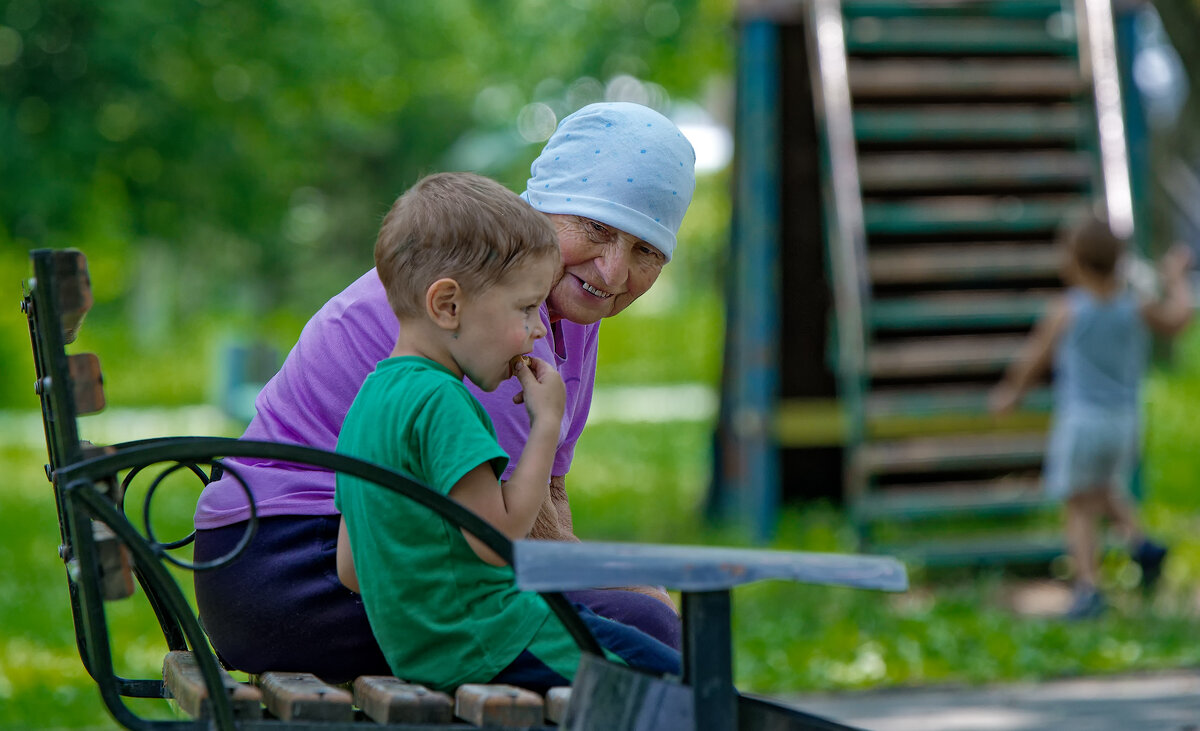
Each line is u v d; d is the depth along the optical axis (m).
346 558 3.87
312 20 26.75
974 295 14.02
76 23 23.25
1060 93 13.44
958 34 13.36
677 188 4.17
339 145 50.72
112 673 3.29
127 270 57.38
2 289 35.91
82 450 3.35
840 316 12.84
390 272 3.72
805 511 16.23
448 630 3.62
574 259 4.15
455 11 35.16
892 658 9.76
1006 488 14.95
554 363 4.22
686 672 3.16
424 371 3.66
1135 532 11.41
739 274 15.34
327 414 4.14
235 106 26.00
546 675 3.67
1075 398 11.16
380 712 3.44
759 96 13.63
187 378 45.81
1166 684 8.90
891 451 12.49
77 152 23.08
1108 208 12.55
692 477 21.28
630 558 3.09
